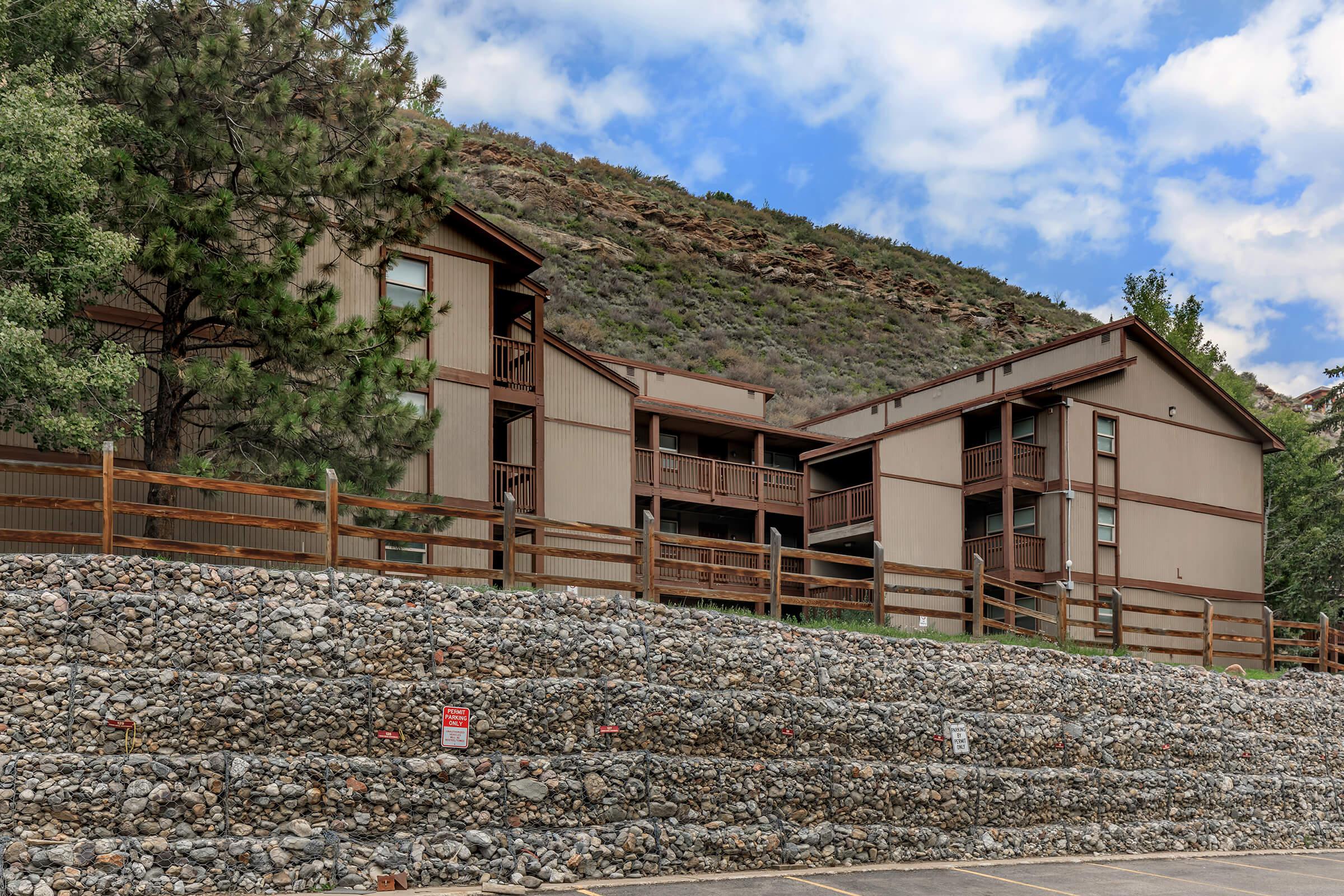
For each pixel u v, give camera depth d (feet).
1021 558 102.78
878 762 55.06
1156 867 58.39
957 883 49.49
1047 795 60.49
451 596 46.88
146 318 64.03
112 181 53.62
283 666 41.88
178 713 39.24
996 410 108.37
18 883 34.86
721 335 214.90
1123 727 65.67
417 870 41.22
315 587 44.11
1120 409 109.70
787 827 50.85
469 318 77.77
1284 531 141.38
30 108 48.06
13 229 50.60
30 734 37.06
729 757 50.65
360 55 63.31
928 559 105.60
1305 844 71.31
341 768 41.14
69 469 42.06
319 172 58.34
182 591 41.55
